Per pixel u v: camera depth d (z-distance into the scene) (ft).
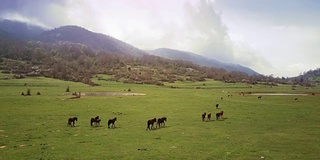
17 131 142.82
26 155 100.12
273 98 336.29
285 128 153.69
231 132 143.64
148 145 115.55
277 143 118.01
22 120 175.22
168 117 197.67
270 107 246.47
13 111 208.64
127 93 394.52
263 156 99.30
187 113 216.74
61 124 166.91
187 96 352.08
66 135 135.85
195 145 115.34
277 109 233.14
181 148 110.52
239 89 557.33
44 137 130.52
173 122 177.58
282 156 99.35
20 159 95.40
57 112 212.02
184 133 141.38
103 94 375.45
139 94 378.94
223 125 165.17
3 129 147.02
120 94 378.12
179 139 127.13
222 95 380.58
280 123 169.78
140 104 268.82
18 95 317.83
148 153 103.14
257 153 103.14
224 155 100.89
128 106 254.27
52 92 373.20
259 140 123.85
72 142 120.57
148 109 237.45
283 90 545.85
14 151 105.19
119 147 111.96
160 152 104.58
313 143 117.60
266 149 108.68
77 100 290.35
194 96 353.92
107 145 115.24
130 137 131.75
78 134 138.62
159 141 123.13
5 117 183.73
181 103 278.87
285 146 112.98
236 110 230.48
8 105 238.27
